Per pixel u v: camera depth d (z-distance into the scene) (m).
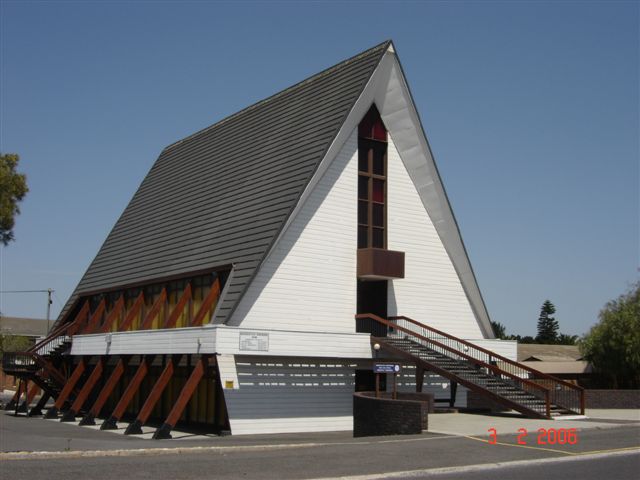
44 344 40.28
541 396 27.80
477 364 28.98
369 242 32.50
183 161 45.22
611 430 22.02
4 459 15.54
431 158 33.69
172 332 28.53
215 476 13.80
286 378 28.83
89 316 42.38
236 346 26.62
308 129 32.78
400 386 32.44
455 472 14.80
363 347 29.91
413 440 19.41
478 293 35.22
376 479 14.02
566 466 15.58
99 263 44.38
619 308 45.78
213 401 29.77
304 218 30.50
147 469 14.34
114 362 38.88
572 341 111.94
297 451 17.56
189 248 34.34
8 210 42.38
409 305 33.53
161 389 28.33
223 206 34.47
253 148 36.66
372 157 33.50
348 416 30.33
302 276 30.06
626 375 43.81
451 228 34.56
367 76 31.92
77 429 29.66
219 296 29.72
